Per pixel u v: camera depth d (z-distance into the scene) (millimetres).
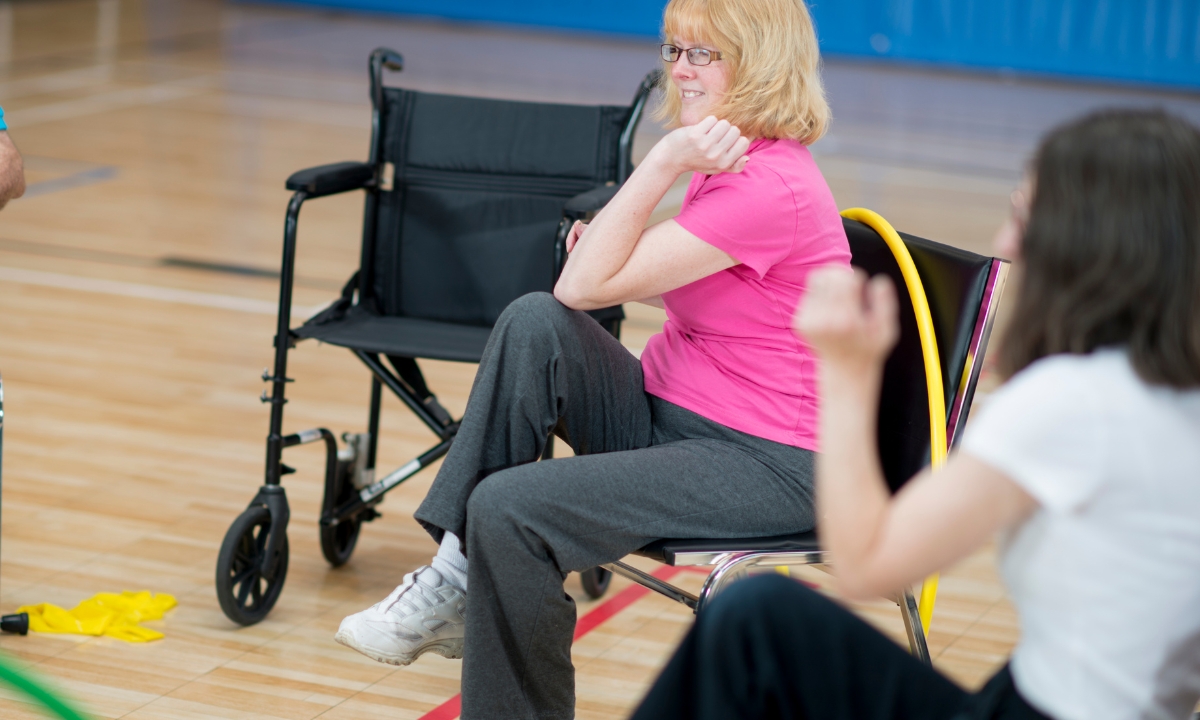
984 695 2086
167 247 9680
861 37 20922
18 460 5738
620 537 3121
